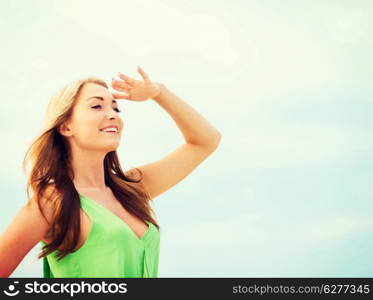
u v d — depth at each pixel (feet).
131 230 7.89
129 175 9.17
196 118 9.33
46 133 8.03
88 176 8.18
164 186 9.43
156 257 8.29
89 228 7.52
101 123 8.03
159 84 9.18
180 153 9.51
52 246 7.38
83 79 8.28
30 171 7.89
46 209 7.47
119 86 8.70
